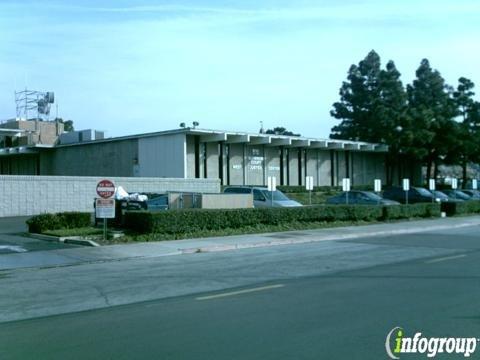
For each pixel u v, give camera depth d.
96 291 10.94
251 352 6.47
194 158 44.66
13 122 69.44
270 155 51.06
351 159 59.78
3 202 29.39
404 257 15.74
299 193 49.41
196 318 8.34
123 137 46.44
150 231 20.31
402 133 59.19
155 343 6.98
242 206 26.28
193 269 13.74
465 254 16.36
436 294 9.92
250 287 11.05
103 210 19.31
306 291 10.43
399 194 43.12
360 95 66.38
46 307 9.51
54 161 54.41
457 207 35.84
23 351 6.76
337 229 24.92
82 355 6.53
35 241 19.47
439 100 64.62
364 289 10.54
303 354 6.36
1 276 13.16
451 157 63.56
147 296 10.32
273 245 19.61
